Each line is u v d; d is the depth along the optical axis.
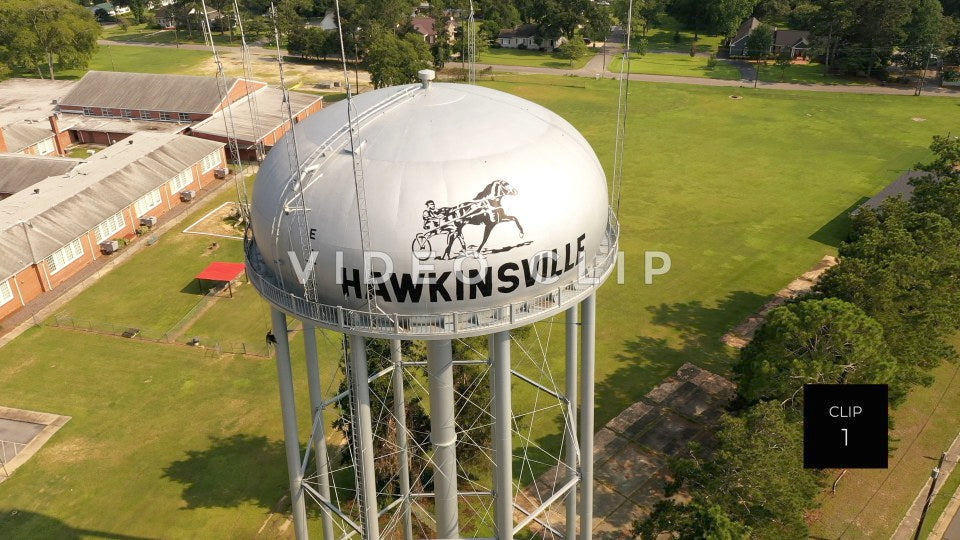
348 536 29.58
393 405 32.97
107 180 65.19
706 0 140.50
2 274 51.09
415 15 142.88
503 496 25.12
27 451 39.19
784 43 126.19
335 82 112.56
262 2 150.50
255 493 36.41
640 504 35.44
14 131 81.00
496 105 24.92
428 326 22.38
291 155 23.84
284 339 25.64
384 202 21.56
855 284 37.25
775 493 27.80
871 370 32.31
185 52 136.00
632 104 101.00
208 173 75.69
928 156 80.50
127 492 36.47
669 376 44.94
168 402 43.00
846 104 100.25
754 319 50.91
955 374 44.66
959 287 40.62
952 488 36.19
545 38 137.75
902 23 108.00
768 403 30.91
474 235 21.48
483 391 36.06
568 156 23.84
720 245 61.56
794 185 73.56
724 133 89.19
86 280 57.12
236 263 57.44
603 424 40.94
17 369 46.09
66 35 112.25
